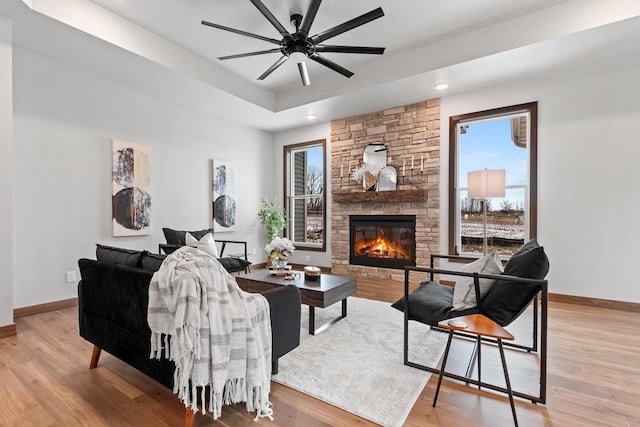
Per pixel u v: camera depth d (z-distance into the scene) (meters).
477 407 1.64
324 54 3.71
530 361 2.16
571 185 3.50
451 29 3.22
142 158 4.06
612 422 1.51
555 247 3.59
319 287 2.70
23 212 3.07
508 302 1.85
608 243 3.31
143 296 1.58
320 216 5.83
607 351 2.30
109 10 2.89
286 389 1.81
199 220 4.88
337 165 5.38
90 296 2.00
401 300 2.26
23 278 3.07
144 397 1.73
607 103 3.32
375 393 1.76
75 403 1.67
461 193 4.34
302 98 4.62
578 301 3.46
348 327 2.79
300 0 2.77
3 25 2.52
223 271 1.55
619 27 2.65
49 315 3.11
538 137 3.69
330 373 1.98
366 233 5.15
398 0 2.76
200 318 1.36
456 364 2.12
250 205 5.79
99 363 2.12
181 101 4.43
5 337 2.55
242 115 5.08
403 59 3.71
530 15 2.95
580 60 3.25
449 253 4.32
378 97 4.33
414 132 4.59
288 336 1.87
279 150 6.21
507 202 4.02
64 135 3.35
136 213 3.98
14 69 3.00
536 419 1.54
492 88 3.98
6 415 1.56
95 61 3.28
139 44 3.14
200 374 1.34
